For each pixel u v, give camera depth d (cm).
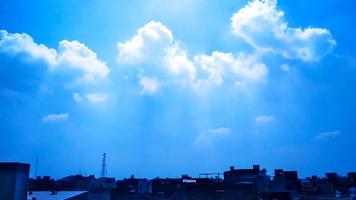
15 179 2242
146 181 6038
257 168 5241
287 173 5691
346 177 6175
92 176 6838
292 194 5119
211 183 3700
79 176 7106
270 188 5419
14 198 2217
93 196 4550
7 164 2256
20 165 2316
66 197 3966
